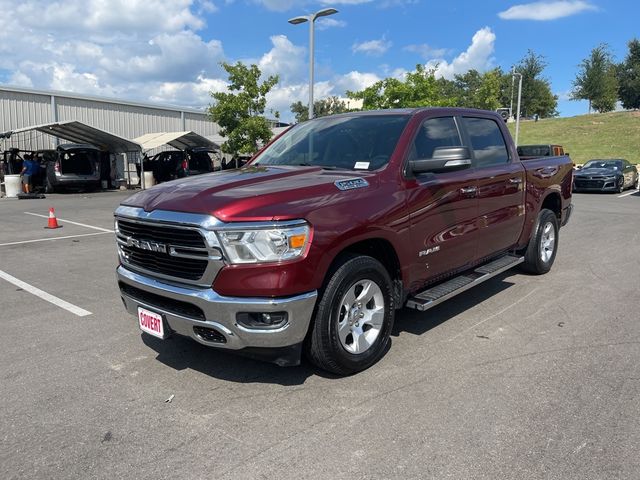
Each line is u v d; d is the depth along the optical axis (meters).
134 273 3.91
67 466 2.85
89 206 17.44
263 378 3.87
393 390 3.65
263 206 3.33
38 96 27.48
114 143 26.34
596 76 62.41
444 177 4.59
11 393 3.70
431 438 3.04
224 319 3.31
